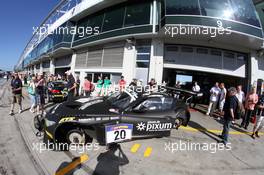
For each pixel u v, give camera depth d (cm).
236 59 1188
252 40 1030
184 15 949
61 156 390
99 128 410
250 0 1078
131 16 1294
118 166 364
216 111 1007
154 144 488
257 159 457
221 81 1409
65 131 425
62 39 2027
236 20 973
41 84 734
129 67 1222
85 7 1619
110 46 1405
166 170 363
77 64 1819
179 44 1144
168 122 495
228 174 371
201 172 368
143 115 458
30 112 746
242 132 689
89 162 372
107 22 1492
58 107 461
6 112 724
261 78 1205
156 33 1077
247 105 732
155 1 1153
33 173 323
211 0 989
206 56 1140
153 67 1128
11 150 399
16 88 701
